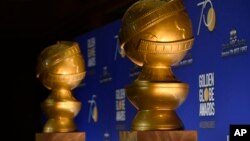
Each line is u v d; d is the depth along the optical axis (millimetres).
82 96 6500
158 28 2400
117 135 5602
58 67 4004
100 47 6027
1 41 8156
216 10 3896
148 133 2393
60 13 7426
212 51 3951
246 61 3590
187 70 4273
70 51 4051
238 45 3668
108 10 6410
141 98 2428
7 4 7895
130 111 5320
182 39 2422
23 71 8438
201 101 4094
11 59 8328
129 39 2439
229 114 3770
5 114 8523
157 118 2432
